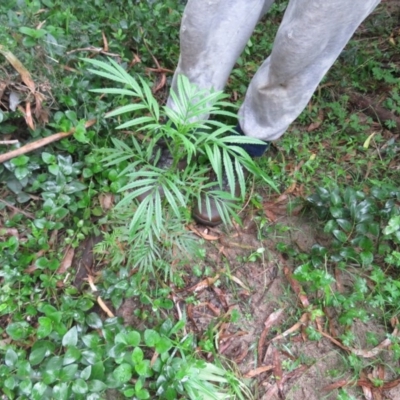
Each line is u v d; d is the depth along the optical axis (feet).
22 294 5.43
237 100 7.81
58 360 4.93
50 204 5.80
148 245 5.62
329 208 6.77
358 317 6.06
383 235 6.72
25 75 5.58
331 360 5.96
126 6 7.99
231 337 5.95
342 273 6.66
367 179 7.59
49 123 6.04
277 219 7.06
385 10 10.00
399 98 8.34
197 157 6.59
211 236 6.69
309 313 6.20
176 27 7.98
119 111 4.24
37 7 6.40
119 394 5.23
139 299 5.93
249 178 7.12
